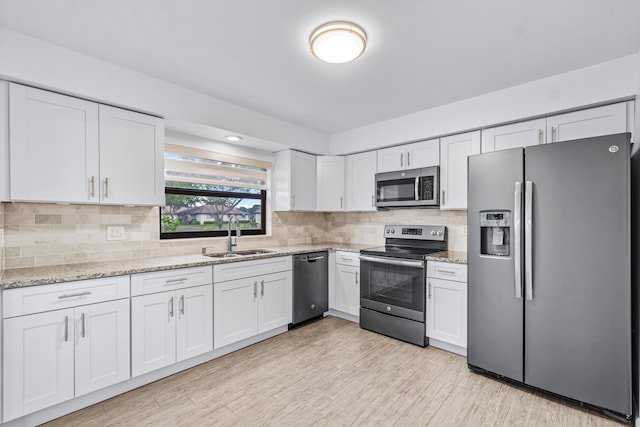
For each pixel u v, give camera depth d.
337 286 3.74
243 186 3.61
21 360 1.72
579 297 1.95
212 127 2.81
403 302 3.05
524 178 2.16
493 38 1.89
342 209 4.00
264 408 1.98
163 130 2.53
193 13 1.66
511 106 2.62
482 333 2.37
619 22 1.73
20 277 1.83
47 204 2.24
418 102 2.97
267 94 2.77
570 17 1.69
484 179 2.35
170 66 2.26
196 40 1.93
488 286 2.33
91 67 2.11
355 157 3.93
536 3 1.57
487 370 2.34
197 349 2.50
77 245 2.37
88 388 1.95
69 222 2.33
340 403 2.04
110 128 2.24
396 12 1.64
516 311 2.19
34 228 2.19
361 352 2.80
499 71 2.33
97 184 2.18
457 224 3.34
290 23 1.75
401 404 2.03
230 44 1.97
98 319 1.99
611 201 1.86
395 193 3.46
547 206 2.06
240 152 3.52
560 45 1.97
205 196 3.33
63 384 1.86
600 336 1.88
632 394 1.85
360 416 1.90
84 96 2.10
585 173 1.94
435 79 2.47
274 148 3.69
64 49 2.00
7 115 1.84
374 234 4.08
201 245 3.16
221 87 2.62
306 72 2.35
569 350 1.98
